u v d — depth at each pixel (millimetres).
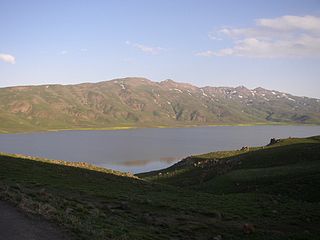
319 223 36781
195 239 27812
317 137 119250
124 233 23781
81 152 194000
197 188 69812
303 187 53219
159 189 53500
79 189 42469
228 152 119312
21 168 53562
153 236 25672
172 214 35188
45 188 39969
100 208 32500
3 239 17734
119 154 184125
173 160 160375
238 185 64125
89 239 19500
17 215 21922
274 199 47844
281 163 79125
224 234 30406
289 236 31062
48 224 20859
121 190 47156
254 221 35844
